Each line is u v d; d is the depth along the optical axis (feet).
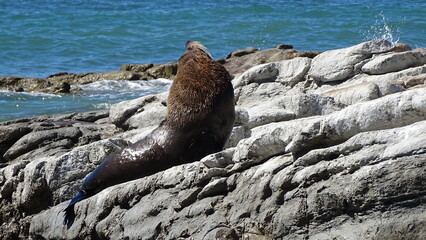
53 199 60.34
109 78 155.22
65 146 73.31
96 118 87.25
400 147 36.91
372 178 37.06
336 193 38.24
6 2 320.50
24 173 62.44
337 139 41.65
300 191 40.24
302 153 42.42
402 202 36.29
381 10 254.27
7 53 206.28
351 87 64.44
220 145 56.90
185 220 45.52
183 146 55.57
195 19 256.32
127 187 51.39
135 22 254.47
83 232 53.01
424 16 238.07
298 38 213.25
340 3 282.36
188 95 55.98
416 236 35.50
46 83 148.36
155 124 74.02
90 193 57.26
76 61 195.42
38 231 57.88
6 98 134.10
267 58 147.02
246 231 42.19
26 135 74.79
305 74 74.13
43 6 306.96
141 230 47.83
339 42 203.92
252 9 272.72
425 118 39.99
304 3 289.33
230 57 162.20
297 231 39.70
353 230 37.50
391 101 40.55
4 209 62.95
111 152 61.05
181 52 204.33
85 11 288.30
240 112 62.18
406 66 69.97
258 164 45.47
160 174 49.73
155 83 151.02
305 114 62.90
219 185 45.27
